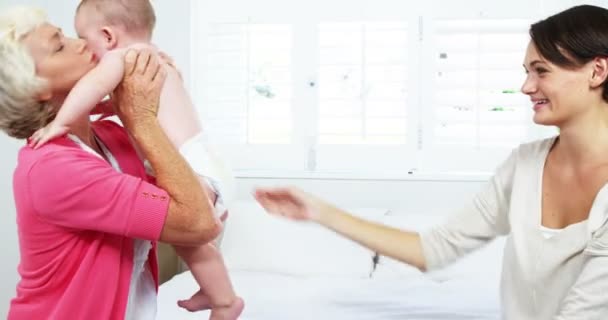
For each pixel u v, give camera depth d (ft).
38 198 2.93
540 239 3.93
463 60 9.64
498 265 7.97
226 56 10.29
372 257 8.58
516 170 4.23
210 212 3.17
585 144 3.77
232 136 10.36
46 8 8.83
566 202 3.94
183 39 10.07
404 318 6.31
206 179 3.64
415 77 9.79
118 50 3.20
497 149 9.64
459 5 9.61
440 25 9.66
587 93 3.67
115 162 3.50
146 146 3.06
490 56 9.54
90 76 3.01
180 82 3.86
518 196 4.12
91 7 3.73
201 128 3.87
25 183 2.96
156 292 3.76
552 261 3.82
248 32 10.16
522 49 9.43
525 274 3.99
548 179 4.08
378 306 6.72
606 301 3.51
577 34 3.57
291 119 10.19
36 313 3.11
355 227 4.58
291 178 9.91
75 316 3.04
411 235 4.65
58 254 3.07
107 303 3.11
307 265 8.29
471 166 9.72
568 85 3.66
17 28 3.00
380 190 9.71
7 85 2.95
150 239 3.05
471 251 4.63
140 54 3.16
